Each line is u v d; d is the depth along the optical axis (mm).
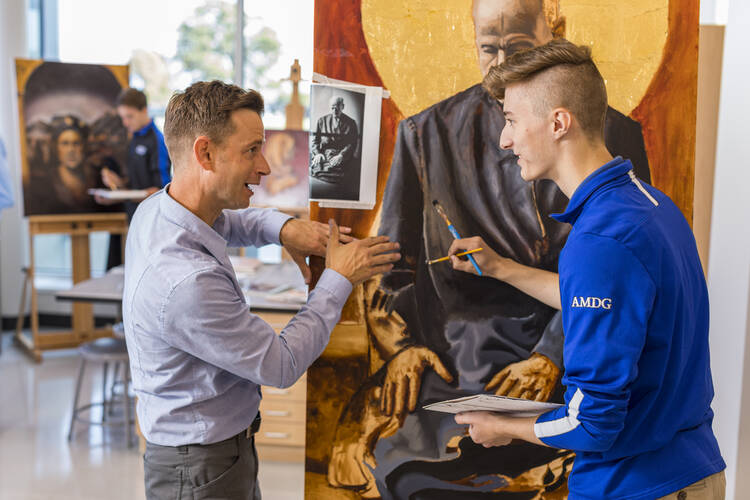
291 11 5242
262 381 1339
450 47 1494
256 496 1573
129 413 3617
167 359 1358
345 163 1523
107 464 3373
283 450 3420
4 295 5531
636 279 1063
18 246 5547
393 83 1509
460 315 1532
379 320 1546
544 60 1155
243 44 5316
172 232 1364
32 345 4977
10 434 3693
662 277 1091
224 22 5340
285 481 3217
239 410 1435
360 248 1494
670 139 1484
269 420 3383
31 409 4039
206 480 1400
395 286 1534
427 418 1559
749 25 2064
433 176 1518
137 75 5465
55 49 5617
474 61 1492
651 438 1140
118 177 4910
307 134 3871
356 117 1515
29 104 4707
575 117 1156
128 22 5422
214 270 1319
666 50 1465
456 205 1518
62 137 4781
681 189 1491
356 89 1510
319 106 1518
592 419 1074
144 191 4766
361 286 1541
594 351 1068
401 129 1516
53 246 5922
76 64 4773
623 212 1099
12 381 4484
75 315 5051
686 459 1167
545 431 1170
